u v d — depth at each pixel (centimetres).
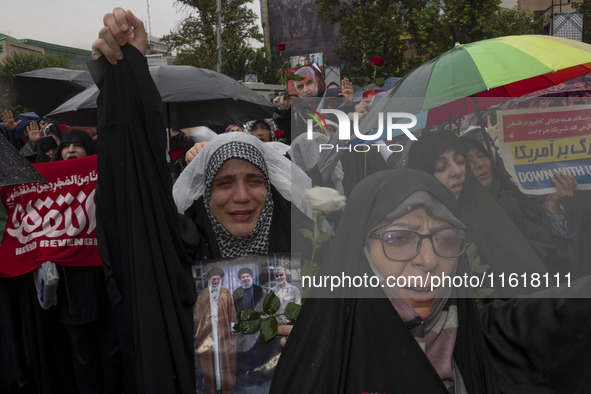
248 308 170
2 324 291
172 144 501
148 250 162
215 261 175
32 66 1537
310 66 491
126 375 186
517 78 205
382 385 129
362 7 1681
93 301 291
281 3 2756
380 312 131
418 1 1565
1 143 199
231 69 2153
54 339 304
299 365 134
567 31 1003
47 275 279
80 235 285
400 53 1644
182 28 2433
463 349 138
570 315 136
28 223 283
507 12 1560
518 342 141
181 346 160
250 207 186
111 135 164
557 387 136
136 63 159
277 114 504
